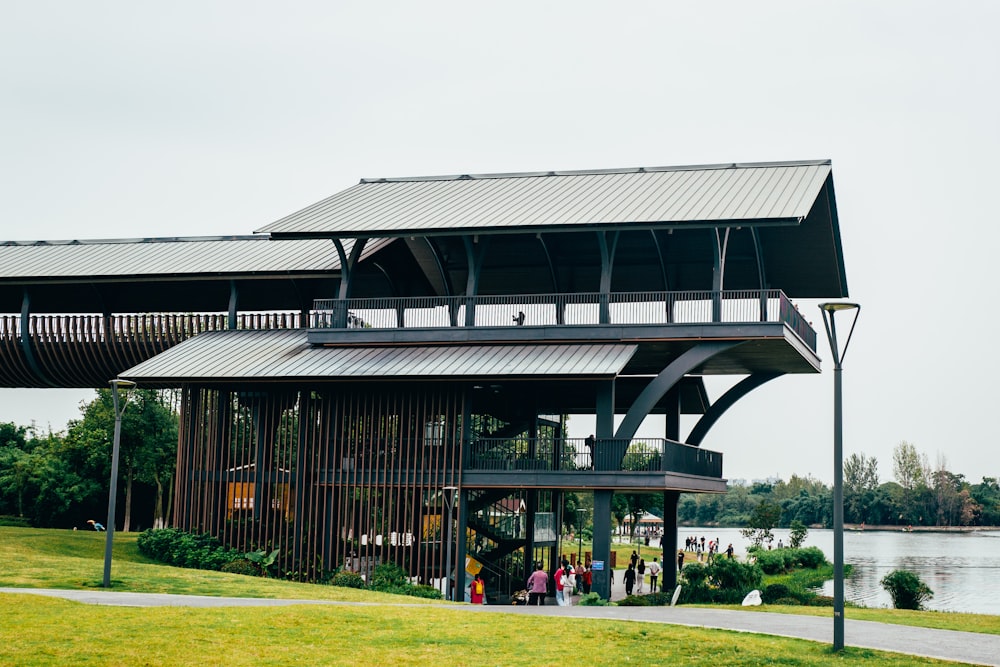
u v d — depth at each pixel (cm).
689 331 3769
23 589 2898
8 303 5503
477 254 4131
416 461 3997
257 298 5306
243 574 3962
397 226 4028
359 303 4381
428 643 2109
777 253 4381
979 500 18025
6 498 6469
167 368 4253
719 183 4209
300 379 4012
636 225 3741
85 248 5234
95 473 6431
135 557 4144
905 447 18038
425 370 3884
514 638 2169
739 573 4031
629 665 1936
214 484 4291
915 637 2273
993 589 5206
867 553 9225
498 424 4591
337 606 2597
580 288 4834
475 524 4116
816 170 4175
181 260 4850
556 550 4734
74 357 4912
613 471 3744
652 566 4675
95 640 2014
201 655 1942
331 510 4094
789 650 2061
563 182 4591
